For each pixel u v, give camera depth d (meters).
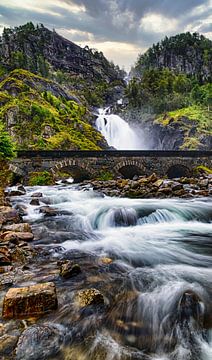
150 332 4.50
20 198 17.16
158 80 137.00
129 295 5.53
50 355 3.96
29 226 10.36
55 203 16.03
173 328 4.58
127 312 4.99
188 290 5.54
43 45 176.00
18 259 7.41
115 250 8.43
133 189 20.08
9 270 6.77
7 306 4.86
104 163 32.28
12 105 72.88
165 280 6.14
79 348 4.11
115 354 4.02
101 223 11.86
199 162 36.06
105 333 4.47
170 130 97.31
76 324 4.67
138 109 118.69
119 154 32.75
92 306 5.13
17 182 27.92
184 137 93.94
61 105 90.94
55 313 4.96
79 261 7.46
